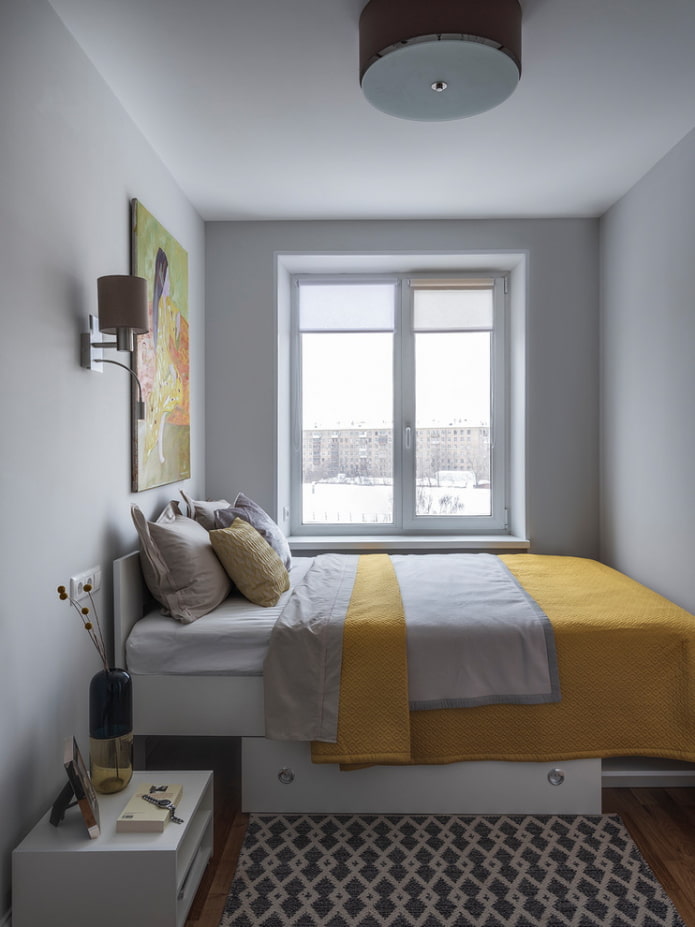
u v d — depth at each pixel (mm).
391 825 2213
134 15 1967
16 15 1724
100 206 2293
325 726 2172
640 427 3260
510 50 1897
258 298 3795
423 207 3607
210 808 2002
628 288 3396
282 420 3912
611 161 3047
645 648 2260
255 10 1955
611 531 3650
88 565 2186
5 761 1685
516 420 3965
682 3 1943
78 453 2111
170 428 3041
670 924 1748
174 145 2842
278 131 2721
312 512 4121
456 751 2229
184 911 1739
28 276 1793
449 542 3809
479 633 2270
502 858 2025
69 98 2045
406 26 1850
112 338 2393
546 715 2238
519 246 3791
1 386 1662
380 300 4086
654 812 2277
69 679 2039
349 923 1757
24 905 1637
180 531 2523
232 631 2297
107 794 1890
